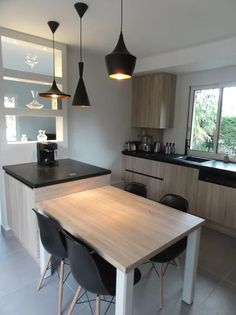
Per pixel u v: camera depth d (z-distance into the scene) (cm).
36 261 235
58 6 195
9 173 252
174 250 187
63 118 311
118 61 155
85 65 337
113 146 401
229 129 342
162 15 209
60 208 184
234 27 234
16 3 190
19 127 532
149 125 394
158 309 183
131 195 218
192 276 183
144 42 283
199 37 264
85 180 242
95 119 365
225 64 313
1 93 254
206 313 181
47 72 388
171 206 214
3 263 233
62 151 317
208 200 309
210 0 182
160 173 364
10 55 375
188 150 392
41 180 216
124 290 121
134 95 410
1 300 188
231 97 335
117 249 129
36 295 194
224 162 335
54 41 283
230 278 221
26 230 233
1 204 279
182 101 388
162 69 348
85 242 140
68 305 184
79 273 140
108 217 170
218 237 300
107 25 233
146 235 146
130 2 186
